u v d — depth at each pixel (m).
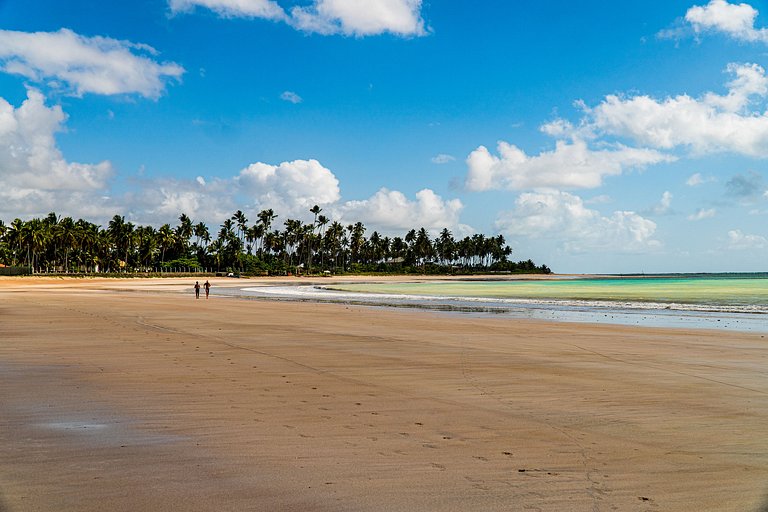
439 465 6.10
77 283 96.81
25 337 17.91
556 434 7.39
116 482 5.48
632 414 8.54
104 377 11.09
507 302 47.72
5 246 143.88
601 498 5.23
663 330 22.53
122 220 159.38
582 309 38.44
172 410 8.45
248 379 11.05
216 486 5.41
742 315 32.62
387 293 69.12
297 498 5.14
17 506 4.89
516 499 5.18
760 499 5.23
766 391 10.33
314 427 7.58
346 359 13.91
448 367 12.84
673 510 4.98
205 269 184.62
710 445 6.97
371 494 5.26
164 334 19.09
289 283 122.25
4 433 7.16
